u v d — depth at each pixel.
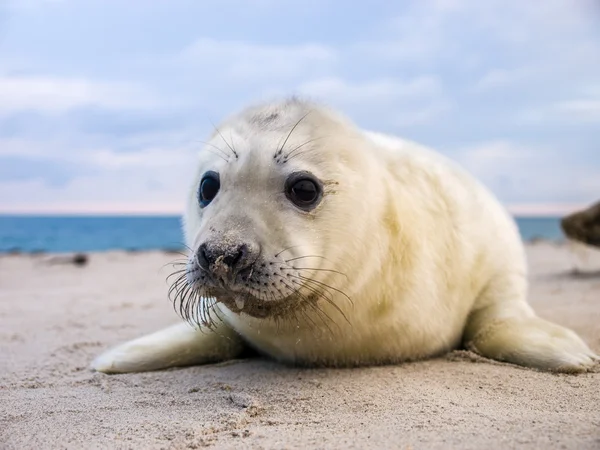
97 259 1.95
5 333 0.73
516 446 0.32
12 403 0.45
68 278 1.41
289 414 0.41
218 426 0.38
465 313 0.60
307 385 0.48
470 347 0.58
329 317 0.50
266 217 0.45
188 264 0.46
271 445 0.34
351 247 0.49
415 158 0.62
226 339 0.57
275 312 0.47
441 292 0.56
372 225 0.50
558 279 1.15
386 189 0.53
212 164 0.49
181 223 0.58
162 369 0.56
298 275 0.45
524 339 0.55
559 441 0.32
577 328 0.67
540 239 3.03
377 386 0.47
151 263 1.77
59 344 0.67
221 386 0.49
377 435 0.35
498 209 0.67
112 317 0.84
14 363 0.58
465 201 0.62
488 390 0.45
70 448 0.35
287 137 0.48
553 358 0.51
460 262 0.58
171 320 0.81
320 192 0.47
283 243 0.45
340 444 0.34
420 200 0.57
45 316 0.86
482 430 0.35
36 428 0.39
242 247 0.43
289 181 0.46
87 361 0.59
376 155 0.55
